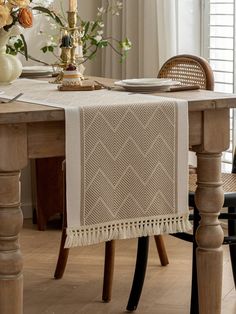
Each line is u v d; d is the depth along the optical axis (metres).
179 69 3.43
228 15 4.08
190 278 3.46
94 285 3.39
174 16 4.14
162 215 2.56
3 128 2.34
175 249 3.83
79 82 2.93
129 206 2.51
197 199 2.63
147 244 3.09
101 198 2.46
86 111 2.41
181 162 2.55
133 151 2.48
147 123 2.49
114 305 3.18
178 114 2.52
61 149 2.44
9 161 2.36
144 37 4.30
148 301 3.21
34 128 2.39
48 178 4.14
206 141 2.61
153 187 2.53
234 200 2.83
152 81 2.91
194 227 2.84
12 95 2.77
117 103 2.48
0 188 2.37
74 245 2.45
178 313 3.09
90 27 4.50
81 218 2.45
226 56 4.13
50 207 4.17
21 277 2.42
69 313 3.10
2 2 3.02
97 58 4.59
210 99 2.56
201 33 4.21
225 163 4.16
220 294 2.67
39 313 3.09
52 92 2.85
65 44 3.18
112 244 3.17
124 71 4.46
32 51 4.38
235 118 4.04
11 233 2.38
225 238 2.86
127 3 4.38
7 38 3.09
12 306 2.41
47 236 4.08
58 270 3.45
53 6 4.41
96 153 2.44
